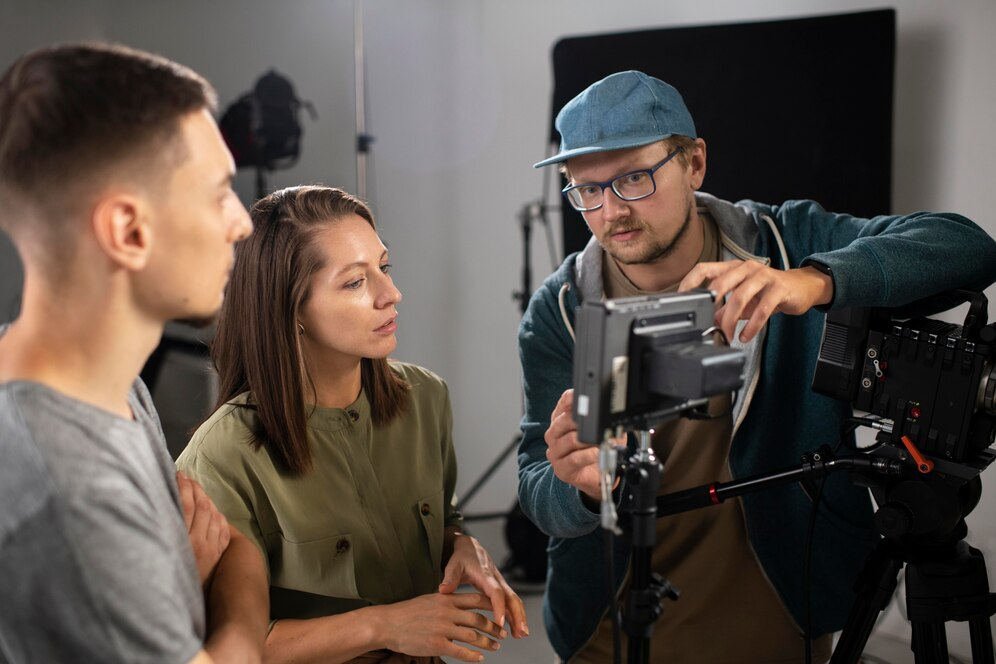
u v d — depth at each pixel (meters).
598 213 1.45
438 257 4.09
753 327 1.12
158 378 3.64
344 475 1.30
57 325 0.78
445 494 1.50
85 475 0.72
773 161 2.81
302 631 1.18
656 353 0.97
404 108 4.06
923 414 1.23
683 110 1.47
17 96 0.75
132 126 0.75
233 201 0.87
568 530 1.35
